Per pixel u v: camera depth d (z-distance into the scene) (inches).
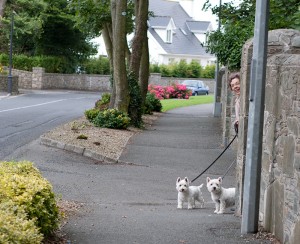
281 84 323.0
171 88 2244.1
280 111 323.0
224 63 794.8
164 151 761.6
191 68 2950.3
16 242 216.2
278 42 371.6
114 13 970.1
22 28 2062.0
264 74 330.3
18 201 275.4
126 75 980.6
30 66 2421.3
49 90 2332.7
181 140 863.7
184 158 717.3
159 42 3149.6
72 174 592.4
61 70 2529.5
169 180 590.6
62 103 1577.3
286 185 301.7
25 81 2364.7
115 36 967.0
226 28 754.2
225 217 393.7
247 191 333.4
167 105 1764.3
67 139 754.2
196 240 315.3
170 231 338.0
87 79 2573.8
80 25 1407.5
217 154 751.7
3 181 289.3
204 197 525.3
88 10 1318.9
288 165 299.7
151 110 1363.2
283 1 594.9
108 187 542.0
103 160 681.0
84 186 538.0
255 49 330.3
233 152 768.9
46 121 1046.4
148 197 507.8
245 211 333.4
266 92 359.9
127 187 546.9
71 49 2588.6
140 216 396.5
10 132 856.9
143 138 865.5
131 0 1354.6
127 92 981.2
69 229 337.4
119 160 681.0
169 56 3164.4
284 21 595.8
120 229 342.0
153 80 2787.9
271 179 335.0
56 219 312.7
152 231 337.4
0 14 909.8
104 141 778.8
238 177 402.3
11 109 1280.8
